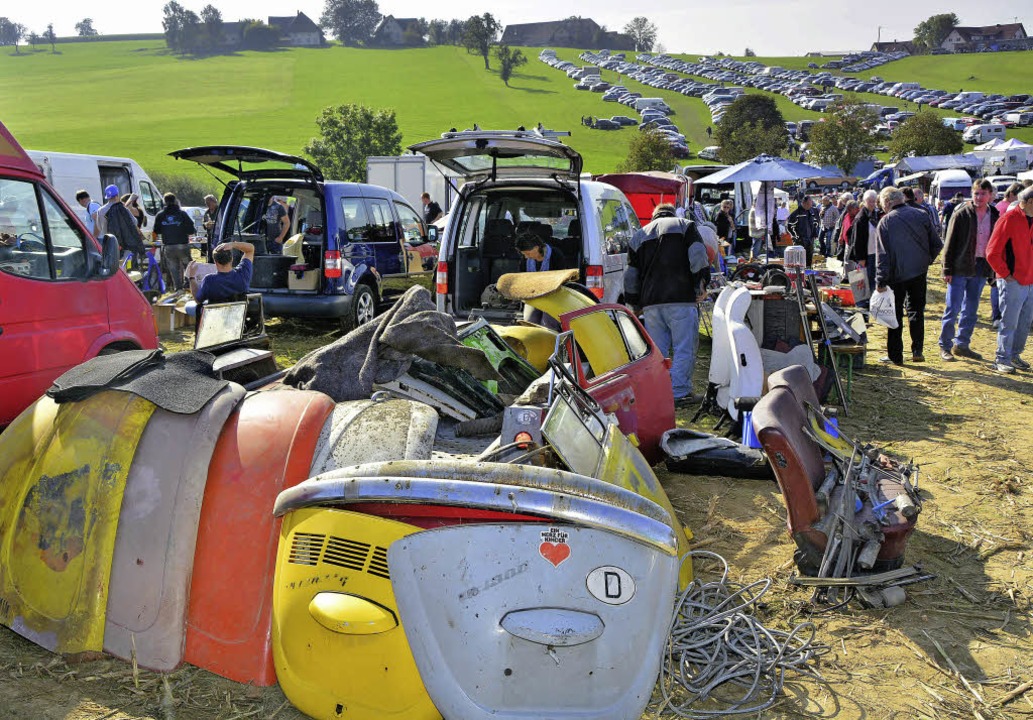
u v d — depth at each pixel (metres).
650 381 5.71
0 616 3.54
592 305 5.62
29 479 3.54
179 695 3.23
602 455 3.80
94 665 3.39
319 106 100.38
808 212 18.34
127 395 3.57
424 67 147.75
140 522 3.42
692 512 5.25
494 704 2.89
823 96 113.00
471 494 2.87
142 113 93.44
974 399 8.09
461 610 2.90
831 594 4.15
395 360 4.47
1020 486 5.74
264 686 3.28
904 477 4.73
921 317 9.60
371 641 2.97
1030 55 161.50
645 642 3.00
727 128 71.81
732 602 4.05
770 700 3.31
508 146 7.59
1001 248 8.86
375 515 3.05
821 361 8.09
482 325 5.45
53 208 5.73
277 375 5.16
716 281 11.50
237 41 184.62
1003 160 43.44
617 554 2.95
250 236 10.68
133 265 13.83
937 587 4.32
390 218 11.94
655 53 196.62
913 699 3.36
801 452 4.38
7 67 149.25
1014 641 3.81
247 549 3.36
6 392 5.29
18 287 5.36
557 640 2.85
